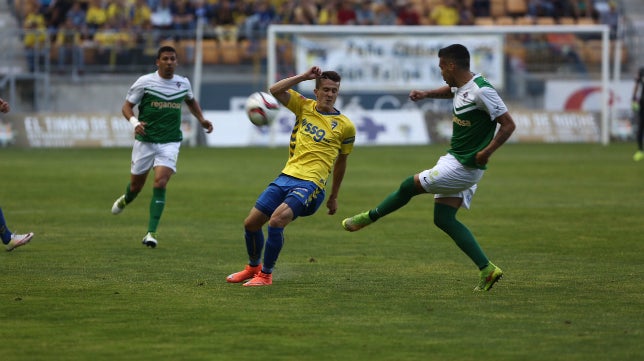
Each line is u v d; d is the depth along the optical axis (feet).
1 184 172.65
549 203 146.20
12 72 290.15
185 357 57.00
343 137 80.07
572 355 57.72
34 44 305.12
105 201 147.02
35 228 116.57
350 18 328.29
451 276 84.74
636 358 57.00
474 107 75.41
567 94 317.22
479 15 345.51
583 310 70.23
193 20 317.83
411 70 299.58
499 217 129.70
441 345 60.03
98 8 316.60
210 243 105.09
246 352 58.18
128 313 68.44
